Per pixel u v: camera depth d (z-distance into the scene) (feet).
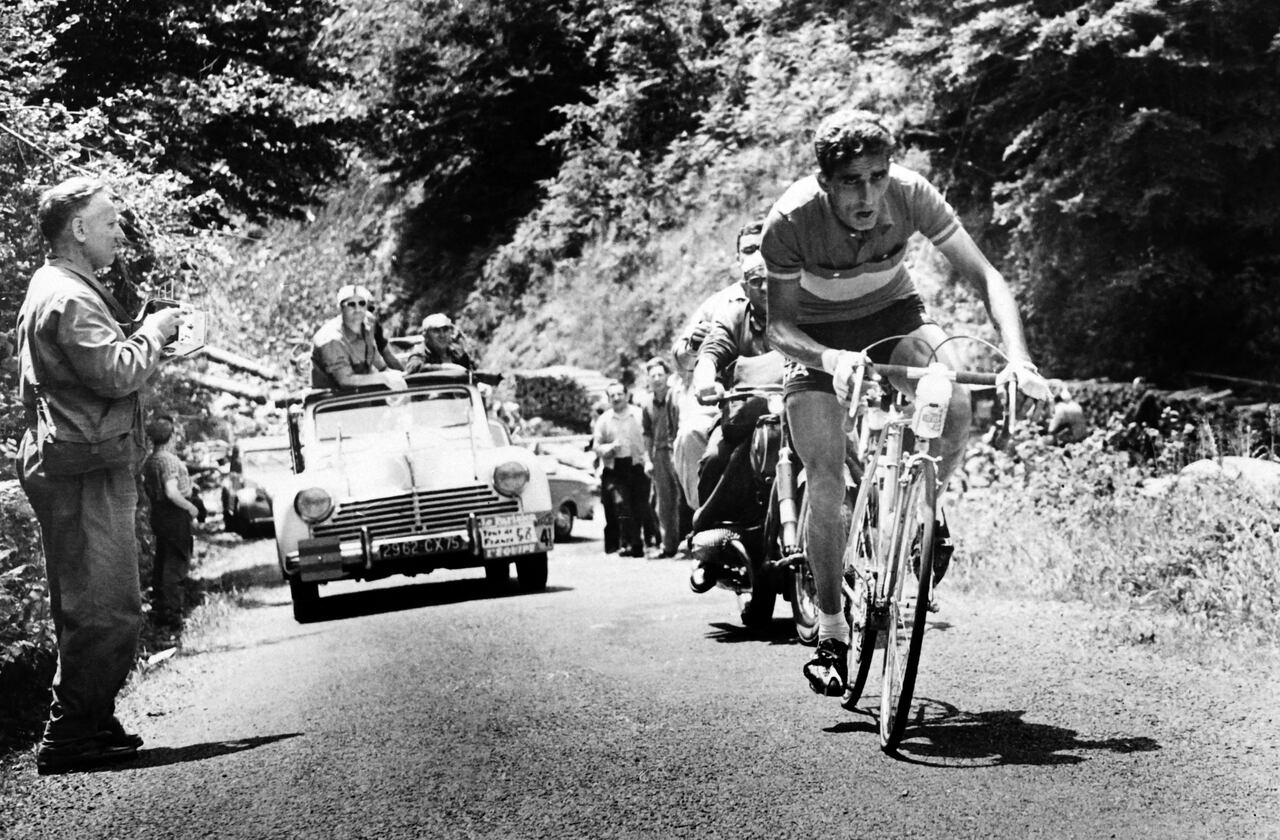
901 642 17.34
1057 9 59.31
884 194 17.88
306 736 20.71
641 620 30.68
